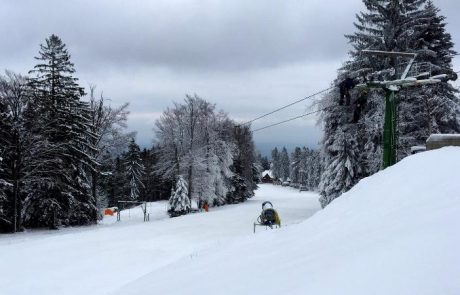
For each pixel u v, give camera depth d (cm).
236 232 2455
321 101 3158
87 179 3822
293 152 16250
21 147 3064
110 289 1150
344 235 793
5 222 3212
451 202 711
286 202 5781
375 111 2848
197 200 5734
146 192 8312
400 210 802
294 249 831
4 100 3125
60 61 3625
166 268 1096
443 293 395
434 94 2895
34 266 1480
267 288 585
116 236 2267
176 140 5641
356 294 454
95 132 4112
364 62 2983
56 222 3362
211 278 765
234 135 6925
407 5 3023
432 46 3266
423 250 503
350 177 3047
